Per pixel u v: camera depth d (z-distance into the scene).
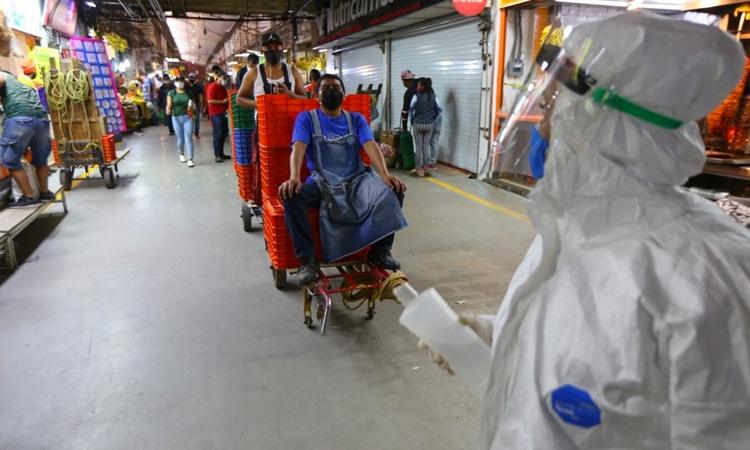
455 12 8.22
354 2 11.57
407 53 10.31
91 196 6.86
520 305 0.93
